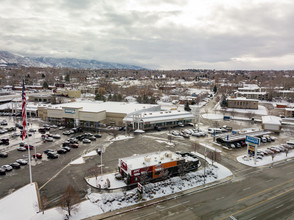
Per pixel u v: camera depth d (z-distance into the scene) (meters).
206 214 36.78
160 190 43.75
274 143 77.94
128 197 40.50
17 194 40.38
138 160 50.75
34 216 34.72
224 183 47.72
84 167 53.19
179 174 51.31
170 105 162.75
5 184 44.47
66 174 49.41
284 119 114.62
